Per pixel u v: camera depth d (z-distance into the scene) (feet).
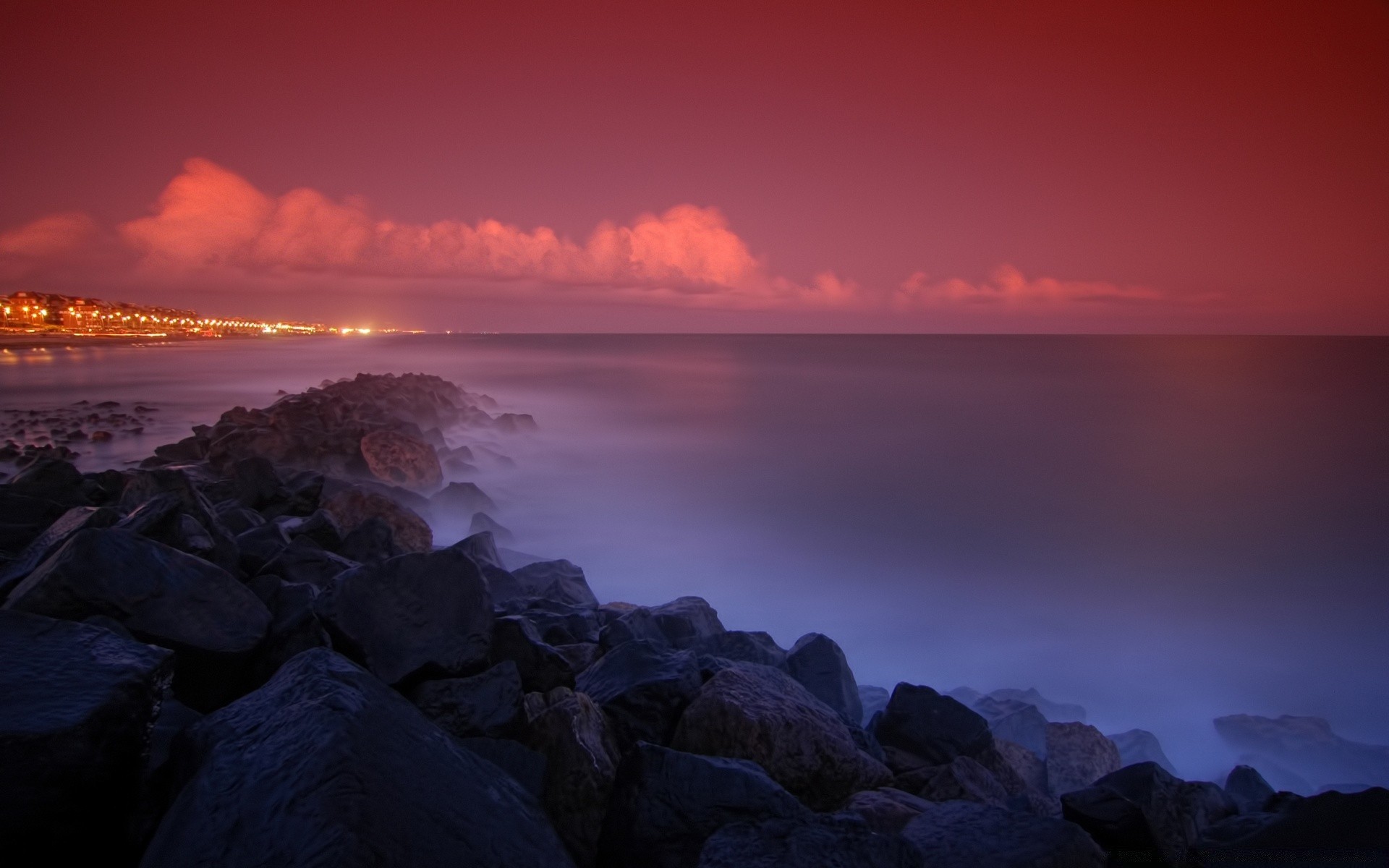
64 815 12.66
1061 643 49.32
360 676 15.74
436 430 93.86
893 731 27.07
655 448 110.73
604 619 36.32
